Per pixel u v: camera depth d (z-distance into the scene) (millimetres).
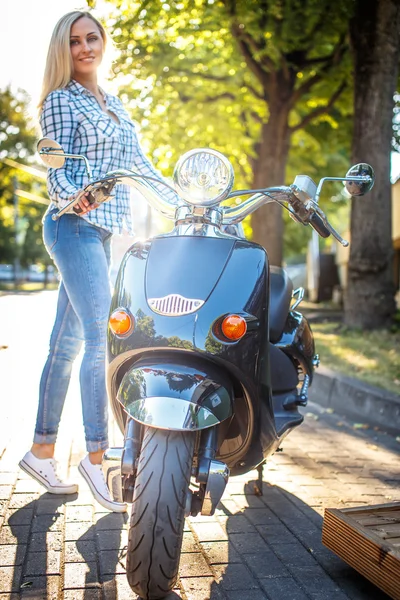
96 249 3242
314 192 2656
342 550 2615
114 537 2857
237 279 2473
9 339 9266
